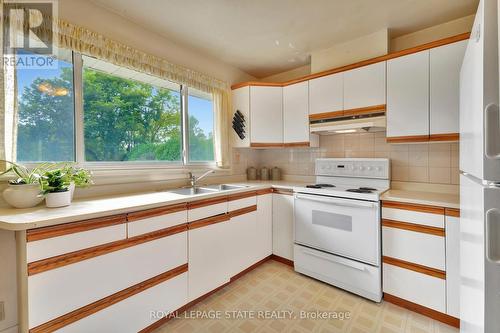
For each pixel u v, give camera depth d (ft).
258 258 7.91
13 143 4.57
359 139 8.20
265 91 9.05
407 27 6.84
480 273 2.42
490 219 2.26
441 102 5.77
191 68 8.13
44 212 4.01
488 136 2.26
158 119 7.72
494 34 2.23
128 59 6.30
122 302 4.48
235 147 9.60
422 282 5.46
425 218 5.39
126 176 6.55
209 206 6.20
